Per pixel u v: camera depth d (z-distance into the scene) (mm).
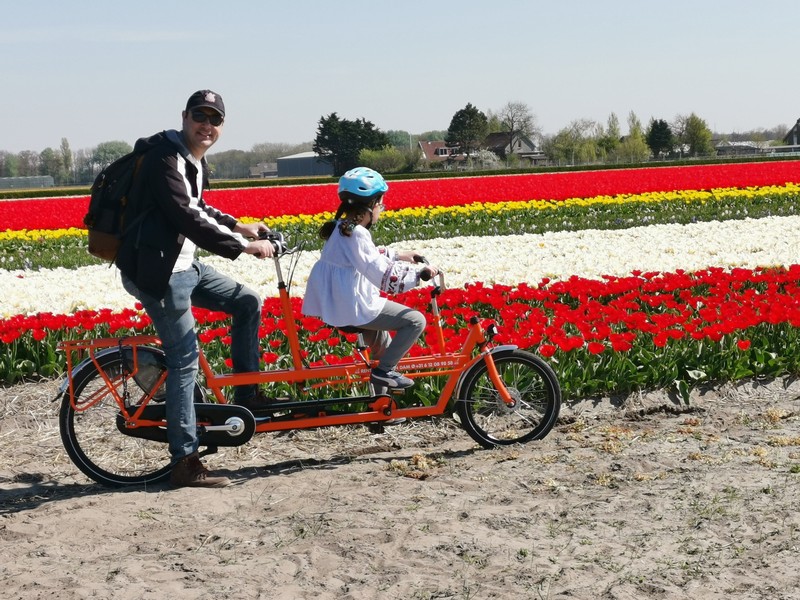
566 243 17688
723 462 5949
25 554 4660
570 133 127625
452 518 5000
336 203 27953
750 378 8039
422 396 7082
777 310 8453
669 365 7832
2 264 17359
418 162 119750
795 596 4004
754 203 25844
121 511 5262
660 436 6656
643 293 11266
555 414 6555
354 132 126438
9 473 6305
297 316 9031
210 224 5430
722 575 4223
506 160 121812
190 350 5758
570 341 7516
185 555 4574
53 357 8648
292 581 4250
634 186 30625
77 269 15852
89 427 6984
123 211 5445
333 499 5387
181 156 5461
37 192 53062
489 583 4176
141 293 5562
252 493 5570
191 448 5809
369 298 5957
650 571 4270
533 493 5453
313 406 6148
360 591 4113
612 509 5098
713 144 141125
